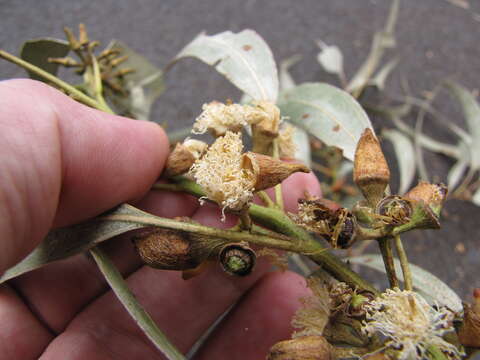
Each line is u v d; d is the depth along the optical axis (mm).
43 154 89
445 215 192
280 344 76
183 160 108
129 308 85
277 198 98
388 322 75
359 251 181
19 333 119
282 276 138
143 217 94
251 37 124
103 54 138
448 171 201
